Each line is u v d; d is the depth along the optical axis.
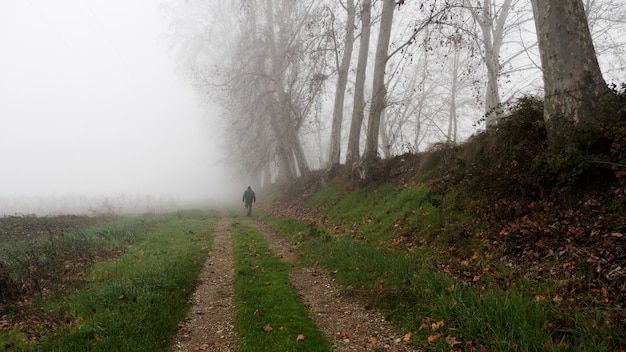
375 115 14.29
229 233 13.66
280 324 5.04
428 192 9.52
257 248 10.31
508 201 7.19
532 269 5.24
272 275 7.51
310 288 6.82
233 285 7.13
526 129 8.33
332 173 18.06
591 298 4.20
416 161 12.77
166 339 4.73
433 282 5.47
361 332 4.85
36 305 5.67
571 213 5.85
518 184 7.20
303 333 4.76
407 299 5.36
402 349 4.32
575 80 6.79
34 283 6.61
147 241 11.28
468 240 6.93
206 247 10.57
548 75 7.21
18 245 10.18
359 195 13.34
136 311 5.22
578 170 5.95
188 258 8.77
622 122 5.69
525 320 3.89
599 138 5.96
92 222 16.17
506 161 7.98
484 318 4.20
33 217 15.39
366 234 9.91
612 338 3.49
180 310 5.77
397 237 8.72
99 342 4.31
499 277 5.40
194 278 7.48
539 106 8.40
